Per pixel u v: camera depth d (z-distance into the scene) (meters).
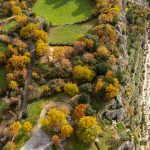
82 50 133.75
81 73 125.44
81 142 114.50
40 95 124.31
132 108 135.88
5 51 135.00
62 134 112.69
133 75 149.25
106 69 127.00
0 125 116.88
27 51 134.00
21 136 115.19
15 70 127.94
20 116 119.94
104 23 143.62
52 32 145.88
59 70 128.88
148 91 150.38
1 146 112.94
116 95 124.38
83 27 146.50
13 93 123.44
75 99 122.75
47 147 113.44
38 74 128.38
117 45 140.62
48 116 115.69
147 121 140.50
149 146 132.88
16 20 147.50
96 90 122.62
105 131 119.94
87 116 115.62
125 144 119.12
